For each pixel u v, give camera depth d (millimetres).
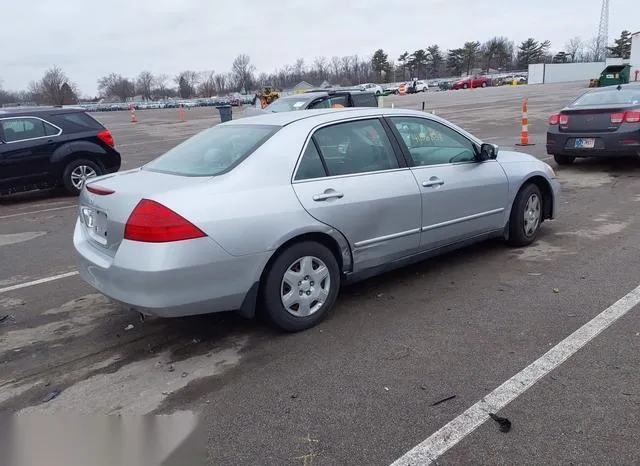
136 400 3402
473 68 121062
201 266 3635
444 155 5160
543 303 4488
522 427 2930
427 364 3627
